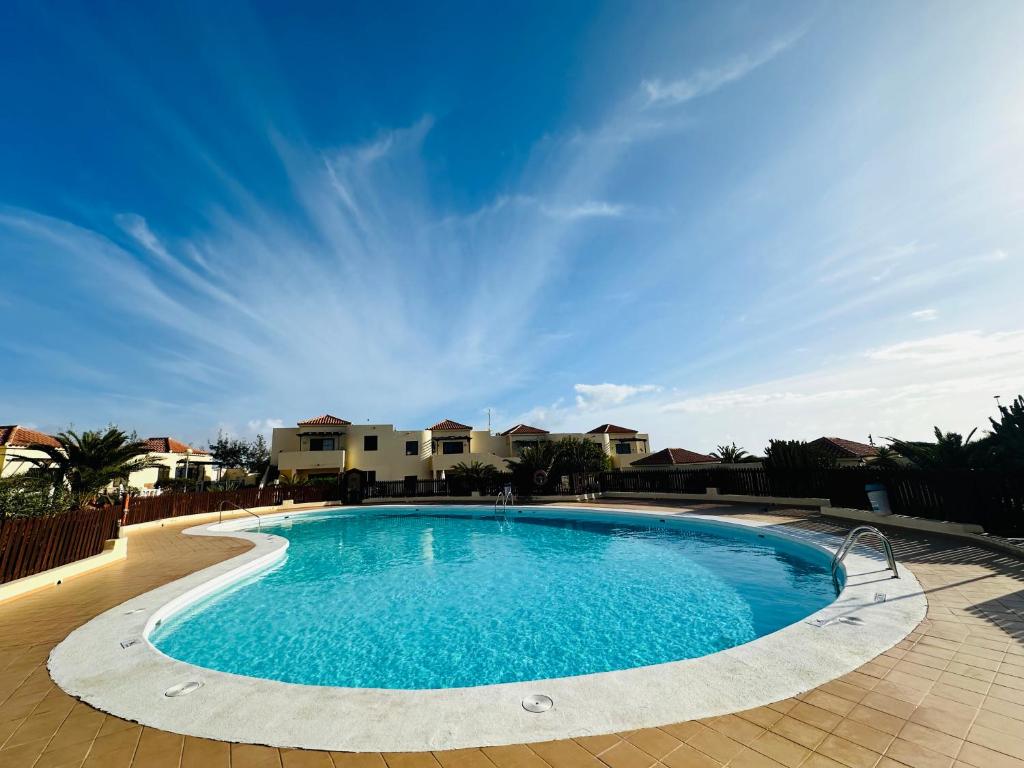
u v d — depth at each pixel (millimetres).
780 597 8617
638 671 4500
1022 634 5023
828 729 3434
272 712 4008
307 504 28203
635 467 38125
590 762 3148
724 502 19906
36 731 3822
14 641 6156
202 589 9133
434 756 3289
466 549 14953
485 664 6465
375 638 7500
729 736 3395
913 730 3385
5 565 8844
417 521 22000
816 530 12195
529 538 16391
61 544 10297
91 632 6434
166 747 3527
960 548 9234
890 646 4848
